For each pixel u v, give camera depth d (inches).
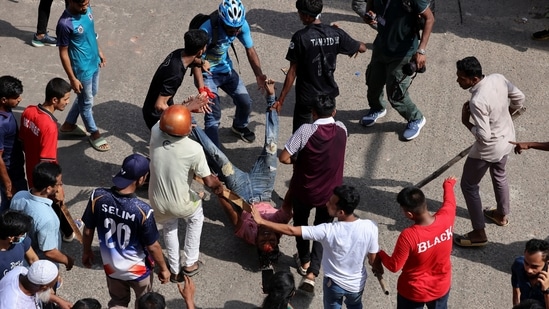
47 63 359.3
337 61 370.3
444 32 390.3
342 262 215.2
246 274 265.0
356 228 210.8
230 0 278.4
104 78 352.5
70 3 280.8
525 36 389.7
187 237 253.8
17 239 197.6
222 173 273.9
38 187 213.5
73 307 182.5
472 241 275.3
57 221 216.7
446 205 214.2
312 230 214.1
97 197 210.2
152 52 370.9
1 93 239.5
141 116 334.6
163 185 235.5
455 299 258.4
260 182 280.1
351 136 329.1
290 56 276.8
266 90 289.1
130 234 211.9
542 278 201.3
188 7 402.9
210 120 297.3
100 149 313.4
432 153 320.8
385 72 314.0
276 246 260.2
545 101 349.4
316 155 233.3
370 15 354.6
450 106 345.7
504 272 269.3
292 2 412.5
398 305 226.2
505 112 256.4
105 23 386.6
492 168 271.1
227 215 275.3
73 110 313.0
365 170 311.3
